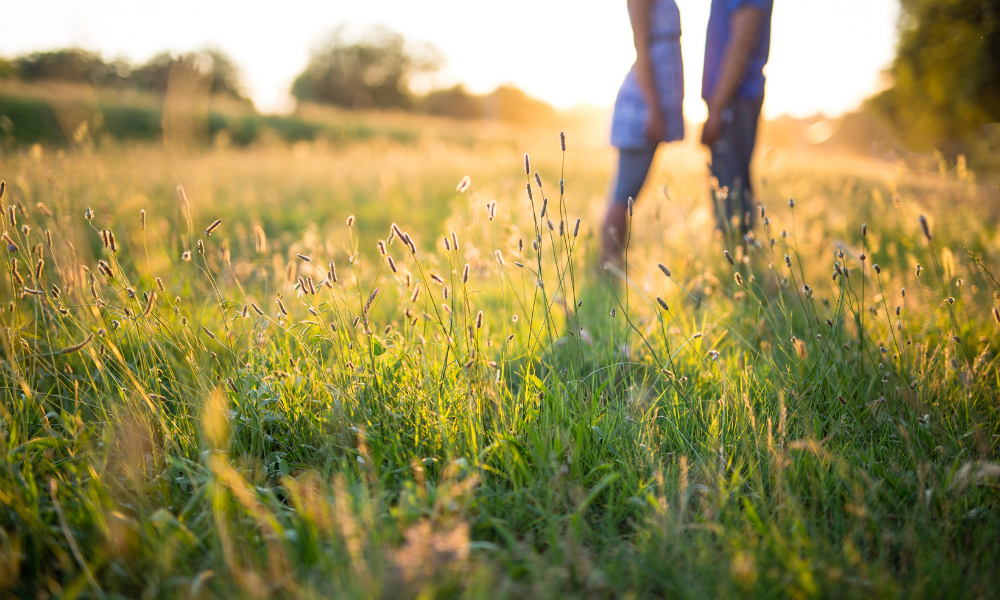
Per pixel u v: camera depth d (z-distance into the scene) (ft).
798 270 10.14
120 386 5.32
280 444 5.29
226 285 8.35
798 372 5.71
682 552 4.00
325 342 6.48
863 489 4.58
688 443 5.21
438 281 5.51
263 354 5.81
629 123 9.86
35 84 44.78
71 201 10.37
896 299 8.27
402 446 5.05
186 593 3.59
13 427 4.91
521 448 4.84
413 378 5.56
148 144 25.49
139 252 10.30
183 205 7.22
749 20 8.24
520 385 5.53
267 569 3.83
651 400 6.11
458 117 208.44
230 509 4.21
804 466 4.84
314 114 73.05
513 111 208.85
